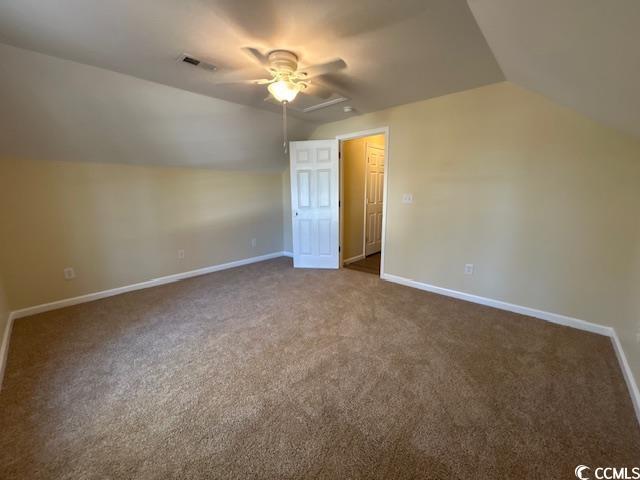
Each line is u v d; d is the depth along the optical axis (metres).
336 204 4.24
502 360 2.04
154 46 1.91
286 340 2.33
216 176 4.20
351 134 3.89
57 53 1.99
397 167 3.49
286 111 3.48
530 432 1.44
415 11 1.54
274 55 2.00
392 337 2.37
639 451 1.34
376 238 5.47
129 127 2.88
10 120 2.35
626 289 2.22
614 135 2.17
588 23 1.06
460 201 3.02
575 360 2.03
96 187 3.15
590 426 1.48
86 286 3.17
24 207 2.75
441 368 1.96
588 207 2.33
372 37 1.80
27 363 2.03
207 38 1.81
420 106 3.18
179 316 2.78
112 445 1.38
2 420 1.53
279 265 4.65
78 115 2.54
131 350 2.20
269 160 4.58
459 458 1.31
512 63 1.95
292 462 1.30
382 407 1.62
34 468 1.27
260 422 1.52
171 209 3.77
